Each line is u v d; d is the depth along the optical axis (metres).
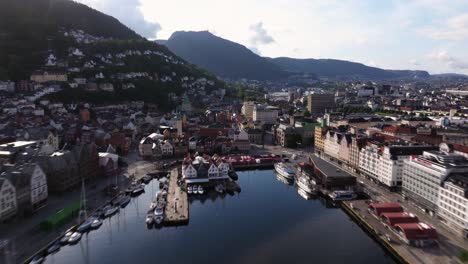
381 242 116.75
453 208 120.62
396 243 112.94
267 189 180.00
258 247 116.19
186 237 123.25
